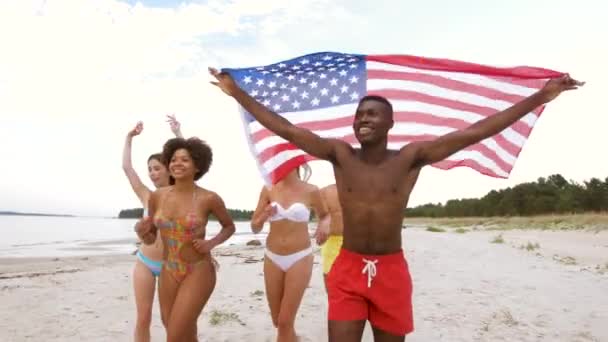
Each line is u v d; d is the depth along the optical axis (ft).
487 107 14.57
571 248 70.54
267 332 22.77
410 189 12.06
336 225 20.20
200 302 14.78
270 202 18.56
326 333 22.50
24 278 41.60
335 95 15.03
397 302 11.58
